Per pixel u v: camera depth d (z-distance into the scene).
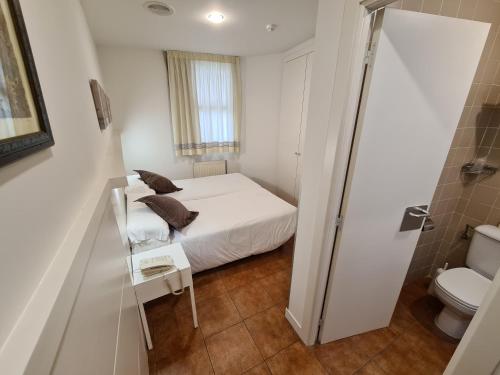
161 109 3.45
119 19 2.09
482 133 1.77
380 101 1.08
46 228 0.45
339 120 1.09
